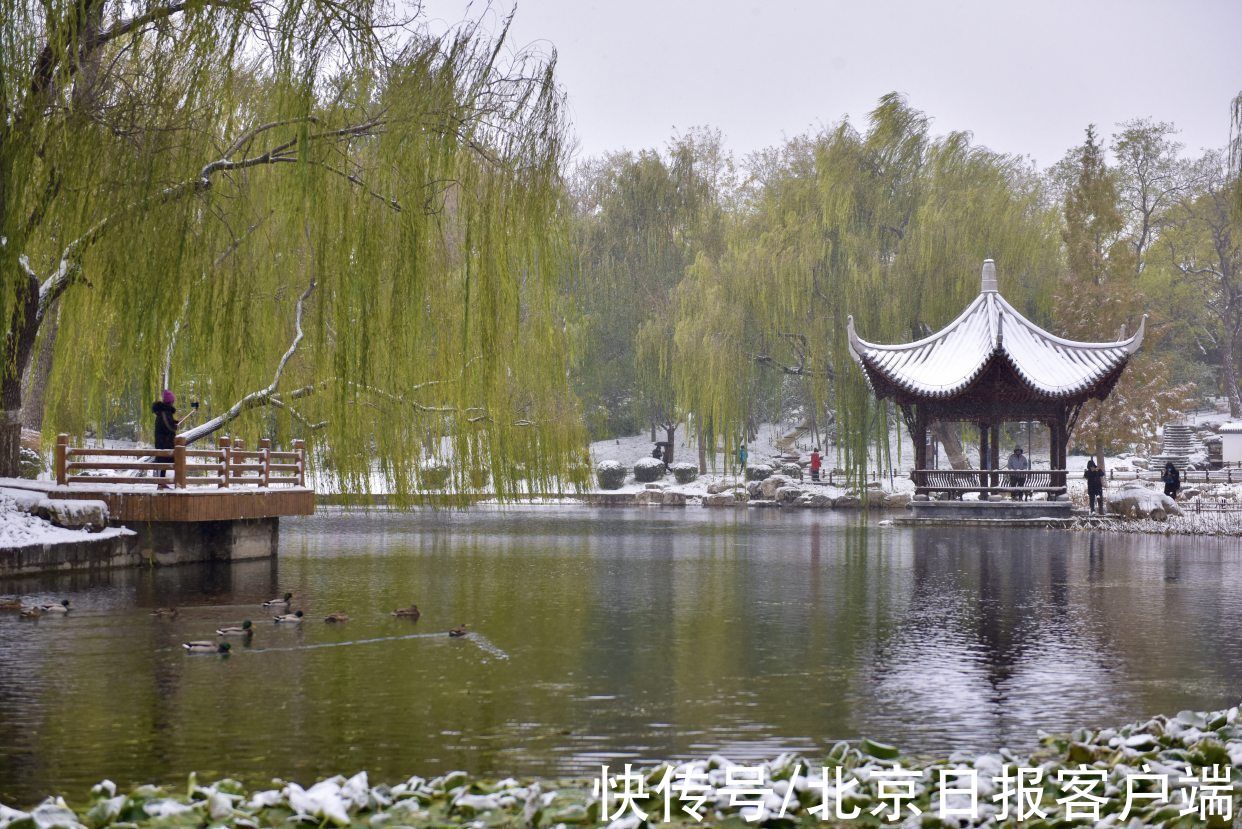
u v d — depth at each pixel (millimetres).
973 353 45031
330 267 23375
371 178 23422
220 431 28672
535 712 10695
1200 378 92375
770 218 57812
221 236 25312
